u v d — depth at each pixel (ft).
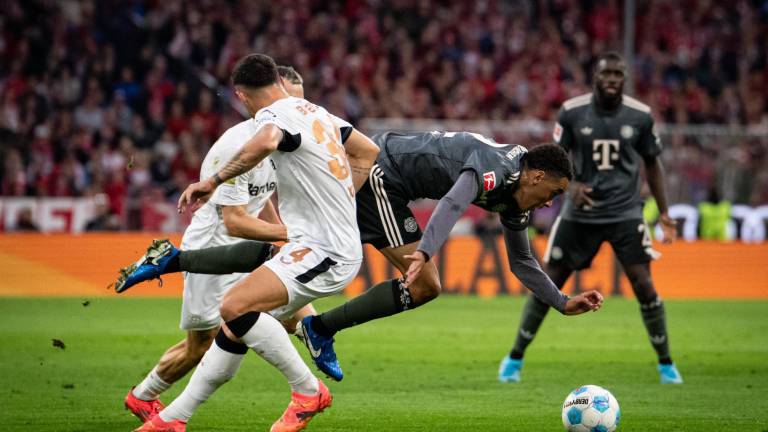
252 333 60.23
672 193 211.61
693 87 271.08
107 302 167.12
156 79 232.32
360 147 67.10
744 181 213.46
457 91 254.68
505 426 72.28
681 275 192.44
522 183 66.23
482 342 124.47
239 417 74.90
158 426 61.62
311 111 63.10
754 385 93.30
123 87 231.09
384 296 68.49
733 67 287.89
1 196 202.49
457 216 63.00
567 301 67.87
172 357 70.49
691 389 90.68
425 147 71.87
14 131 214.90
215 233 71.31
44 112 221.66
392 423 73.15
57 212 187.62
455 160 70.74
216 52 251.39
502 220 69.41
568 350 118.11
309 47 256.73
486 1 281.54
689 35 290.56
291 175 62.08
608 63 95.25
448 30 272.10
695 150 213.66
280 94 63.93
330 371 68.54
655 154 98.07
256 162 58.70
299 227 62.39
